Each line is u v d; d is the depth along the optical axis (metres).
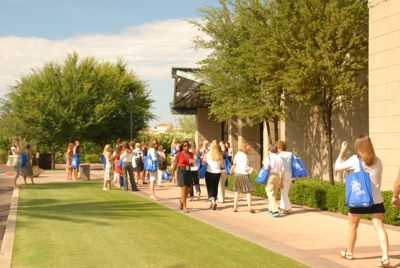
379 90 13.52
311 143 21.94
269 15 17.50
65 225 10.92
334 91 15.91
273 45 16.22
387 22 13.18
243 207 14.47
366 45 15.66
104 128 41.62
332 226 11.03
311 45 15.70
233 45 21.31
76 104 40.25
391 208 10.95
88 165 26.00
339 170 7.69
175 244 8.93
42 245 8.81
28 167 21.84
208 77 22.08
